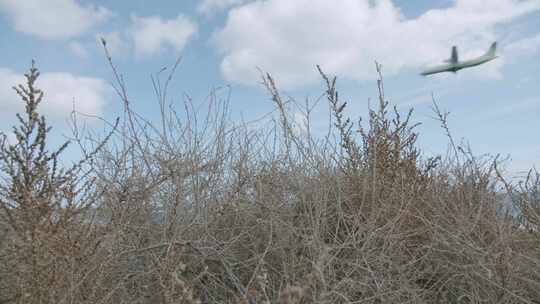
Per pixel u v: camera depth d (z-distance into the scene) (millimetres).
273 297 2992
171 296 2215
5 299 2541
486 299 3326
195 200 3748
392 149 4176
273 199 3777
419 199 3934
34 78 2439
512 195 4301
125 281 3189
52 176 2523
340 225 3883
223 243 3443
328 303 2793
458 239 3533
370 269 3076
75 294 2465
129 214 3371
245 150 4199
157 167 3910
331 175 4117
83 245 2578
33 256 2264
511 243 3717
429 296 3525
